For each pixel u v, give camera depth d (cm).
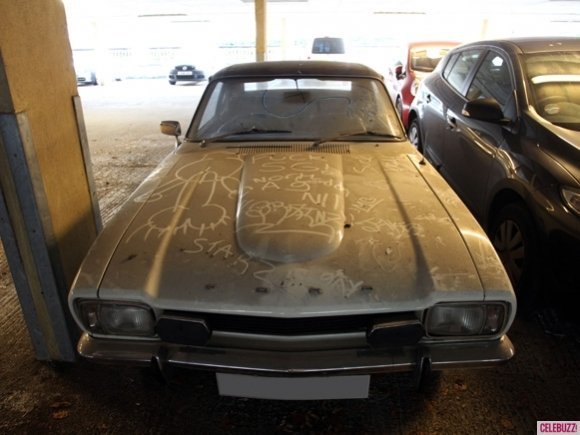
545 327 233
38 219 176
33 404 185
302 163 215
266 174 204
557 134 233
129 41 2181
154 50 2136
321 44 1287
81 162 208
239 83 261
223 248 156
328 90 259
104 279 145
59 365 206
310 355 141
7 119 160
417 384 147
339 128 250
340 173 207
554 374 202
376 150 237
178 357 145
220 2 1530
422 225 167
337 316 142
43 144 177
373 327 137
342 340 145
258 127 249
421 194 191
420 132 433
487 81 321
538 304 232
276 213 171
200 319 138
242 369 140
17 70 159
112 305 144
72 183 201
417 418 178
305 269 145
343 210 176
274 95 259
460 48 396
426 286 141
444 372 202
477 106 278
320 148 236
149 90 1406
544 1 1454
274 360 140
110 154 602
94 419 178
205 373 203
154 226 168
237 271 146
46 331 200
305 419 178
